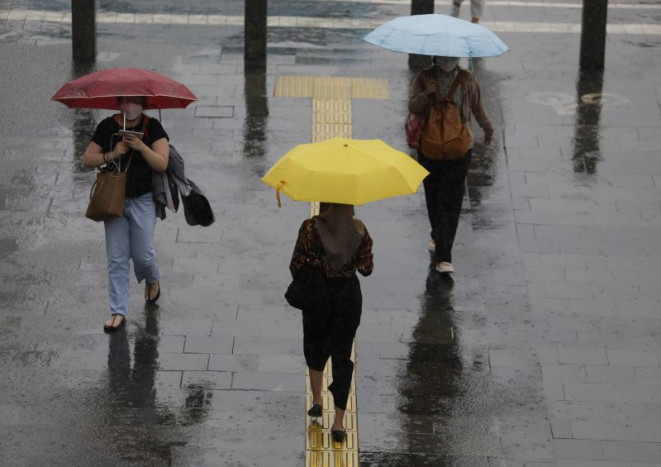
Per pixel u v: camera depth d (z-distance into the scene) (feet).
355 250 62.59
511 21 125.29
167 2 127.03
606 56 116.37
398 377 71.41
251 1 109.70
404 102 105.60
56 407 67.82
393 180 60.54
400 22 79.71
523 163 96.12
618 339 75.92
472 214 89.10
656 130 102.01
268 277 81.15
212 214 75.31
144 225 73.77
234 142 97.86
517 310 78.48
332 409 68.33
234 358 72.59
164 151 72.08
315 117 102.32
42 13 123.24
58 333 74.59
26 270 81.05
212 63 112.27
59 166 94.12
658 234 87.35
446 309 78.33
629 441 66.69
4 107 103.04
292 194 59.93
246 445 65.10
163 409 67.87
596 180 94.12
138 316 76.38
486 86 108.78
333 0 129.08
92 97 68.80
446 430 67.00
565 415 68.64
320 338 64.95
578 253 84.89
